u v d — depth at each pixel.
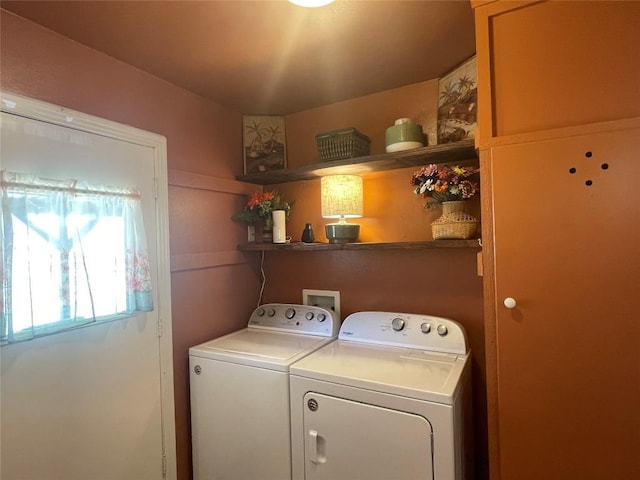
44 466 1.39
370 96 2.17
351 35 1.56
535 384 1.23
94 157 1.57
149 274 1.74
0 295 1.24
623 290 1.12
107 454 1.59
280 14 1.40
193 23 1.44
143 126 1.80
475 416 1.88
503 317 1.27
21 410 1.33
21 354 1.33
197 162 2.09
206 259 2.10
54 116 1.44
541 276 1.21
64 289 1.41
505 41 1.26
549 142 1.20
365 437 1.46
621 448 1.13
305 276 2.38
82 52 1.56
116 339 1.63
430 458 1.35
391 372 1.55
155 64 1.76
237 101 2.22
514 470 1.26
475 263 1.89
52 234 1.39
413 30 1.54
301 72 1.88
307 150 2.38
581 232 1.16
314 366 1.64
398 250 2.08
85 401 1.52
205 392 1.90
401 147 1.82
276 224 2.21
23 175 1.32
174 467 1.88
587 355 1.16
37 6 1.30
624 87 1.12
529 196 1.22
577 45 1.17
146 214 1.78
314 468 1.57
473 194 1.70
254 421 1.74
